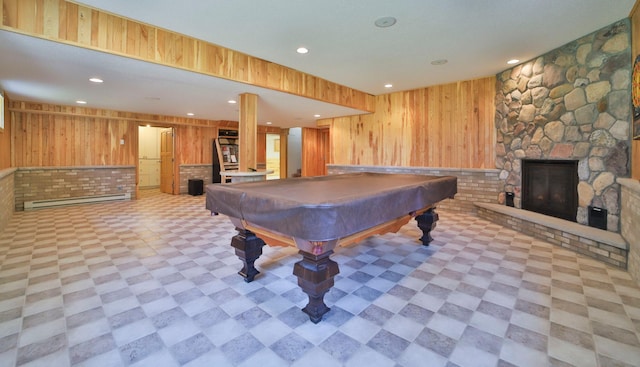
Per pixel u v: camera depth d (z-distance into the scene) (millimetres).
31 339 1736
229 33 3305
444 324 1937
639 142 2746
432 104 5773
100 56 3023
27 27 2480
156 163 9891
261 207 1976
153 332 1834
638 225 2512
